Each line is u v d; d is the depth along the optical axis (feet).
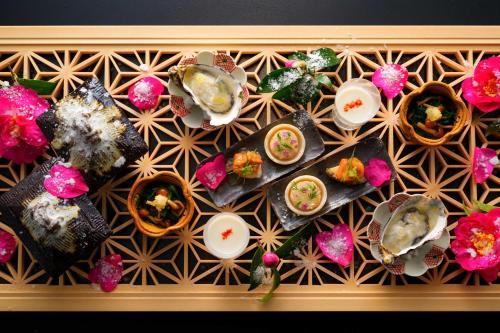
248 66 4.03
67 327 4.20
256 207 3.98
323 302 3.83
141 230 3.62
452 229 3.93
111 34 3.93
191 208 3.67
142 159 3.90
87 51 3.93
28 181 3.58
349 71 3.94
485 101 3.76
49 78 4.00
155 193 3.78
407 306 3.84
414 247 3.68
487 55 4.02
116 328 4.21
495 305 3.84
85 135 3.52
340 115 3.76
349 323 4.22
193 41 3.92
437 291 3.85
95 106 3.58
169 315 4.22
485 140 3.94
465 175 3.95
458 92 3.95
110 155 3.56
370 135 3.99
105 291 3.83
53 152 3.96
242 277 3.97
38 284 3.86
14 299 3.82
